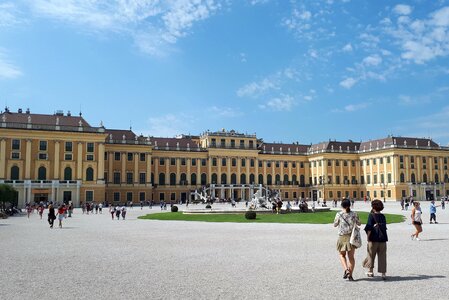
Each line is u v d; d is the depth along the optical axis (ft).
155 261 59.11
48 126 315.37
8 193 217.36
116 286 43.60
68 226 130.72
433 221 137.08
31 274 50.14
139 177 381.60
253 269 52.49
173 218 167.43
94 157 328.08
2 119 309.83
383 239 46.85
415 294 39.83
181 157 417.69
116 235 98.27
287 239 86.12
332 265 55.06
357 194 463.83
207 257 62.44
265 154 458.91
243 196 429.79
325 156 454.40
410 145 433.48
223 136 437.17
